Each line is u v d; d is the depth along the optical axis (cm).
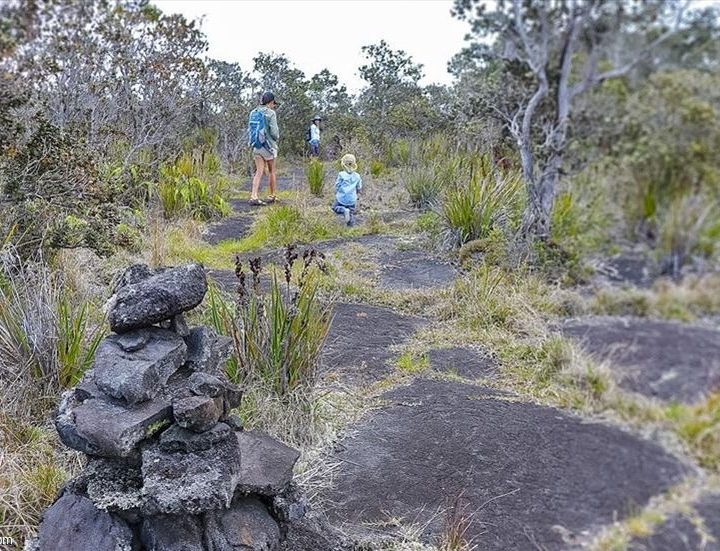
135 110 435
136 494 142
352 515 161
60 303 249
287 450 168
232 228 499
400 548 145
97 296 310
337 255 275
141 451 144
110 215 334
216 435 143
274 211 433
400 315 222
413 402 188
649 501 104
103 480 146
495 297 161
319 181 572
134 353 149
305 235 377
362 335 225
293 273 288
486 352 164
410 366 200
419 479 160
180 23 328
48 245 305
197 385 147
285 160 951
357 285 251
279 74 951
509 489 132
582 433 117
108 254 336
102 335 248
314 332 225
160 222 435
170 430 143
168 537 143
